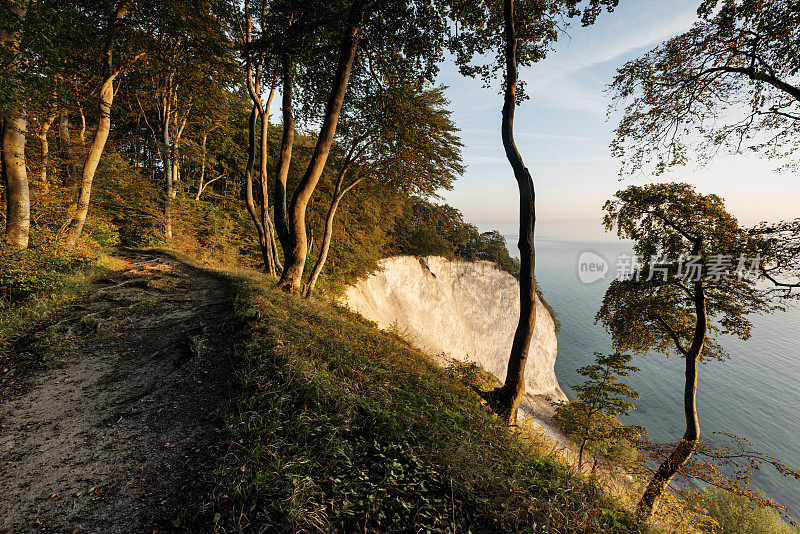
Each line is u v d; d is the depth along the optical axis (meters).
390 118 11.46
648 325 12.46
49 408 3.83
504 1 8.33
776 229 8.08
